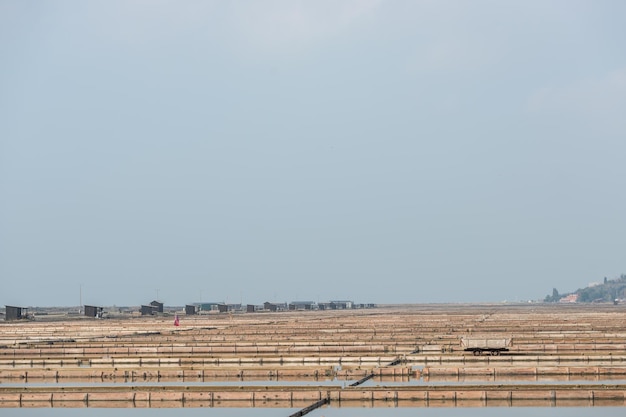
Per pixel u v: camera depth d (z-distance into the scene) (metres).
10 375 54.91
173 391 44.84
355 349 68.75
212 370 54.69
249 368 57.94
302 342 76.56
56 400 44.19
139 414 41.12
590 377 51.16
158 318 164.62
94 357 68.44
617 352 64.06
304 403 43.06
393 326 108.00
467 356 59.69
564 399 42.69
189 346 71.94
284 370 53.69
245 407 42.41
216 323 129.38
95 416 40.72
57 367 61.38
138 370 56.41
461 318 141.88
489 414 39.50
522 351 65.38
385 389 43.66
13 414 41.25
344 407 41.72
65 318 165.12
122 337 89.56
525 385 44.62
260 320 145.50
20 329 109.81
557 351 65.62
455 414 39.66
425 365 58.97
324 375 53.06
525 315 156.25
